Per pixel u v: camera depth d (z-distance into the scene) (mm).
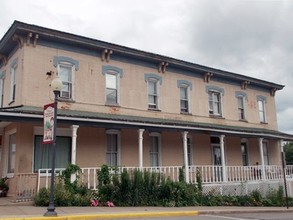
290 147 53156
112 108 18672
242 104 25984
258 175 22141
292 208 18250
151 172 16359
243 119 25547
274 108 28562
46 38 16938
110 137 18438
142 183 15438
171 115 21234
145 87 20391
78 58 17922
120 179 15289
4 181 15938
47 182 14406
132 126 17016
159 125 17672
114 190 14773
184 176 18312
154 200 15586
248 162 24859
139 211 12891
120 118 17094
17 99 16438
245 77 25672
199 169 19484
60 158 16594
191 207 15797
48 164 16266
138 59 20312
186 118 21922
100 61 18734
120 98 19141
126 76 19641
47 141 11547
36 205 13117
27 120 14312
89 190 14656
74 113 16172
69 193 13734
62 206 13312
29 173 14766
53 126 11391
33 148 15711
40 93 16344
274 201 19953
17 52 17094
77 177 14562
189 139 21859
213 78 24203
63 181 14336
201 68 22906
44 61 16750
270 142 26828
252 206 18688
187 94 22531
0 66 19922
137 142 19188
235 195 19844
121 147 18500
